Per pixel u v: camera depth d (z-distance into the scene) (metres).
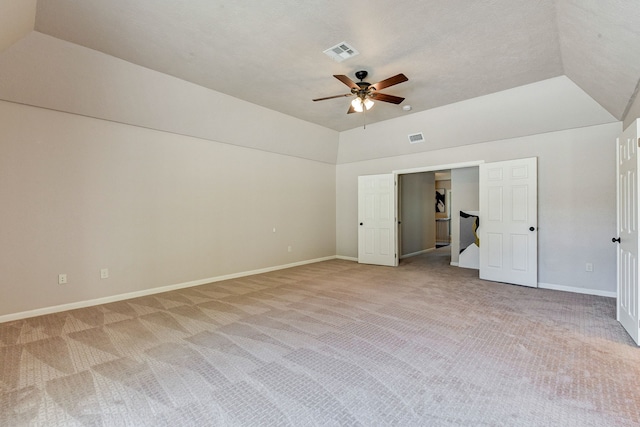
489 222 5.08
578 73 3.55
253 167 5.78
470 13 2.69
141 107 4.10
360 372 2.25
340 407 1.86
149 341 2.80
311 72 3.84
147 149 4.39
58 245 3.66
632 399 1.89
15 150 3.38
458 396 1.95
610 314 3.42
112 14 2.71
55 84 3.41
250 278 5.39
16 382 2.14
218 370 2.29
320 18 2.77
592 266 4.25
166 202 4.60
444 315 3.43
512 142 4.91
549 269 4.58
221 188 5.29
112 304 3.92
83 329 3.09
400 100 3.89
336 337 2.87
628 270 2.87
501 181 4.94
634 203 2.69
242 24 2.86
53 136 3.62
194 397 1.96
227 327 3.12
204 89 4.36
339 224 7.56
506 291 4.43
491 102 4.61
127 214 4.21
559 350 2.56
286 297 4.18
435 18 2.76
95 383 2.13
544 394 1.96
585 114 4.14
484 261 5.15
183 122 4.60
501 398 1.92
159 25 2.87
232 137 5.29
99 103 3.79
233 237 5.45
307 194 6.86
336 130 6.54
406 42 3.15
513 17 2.73
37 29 2.92
